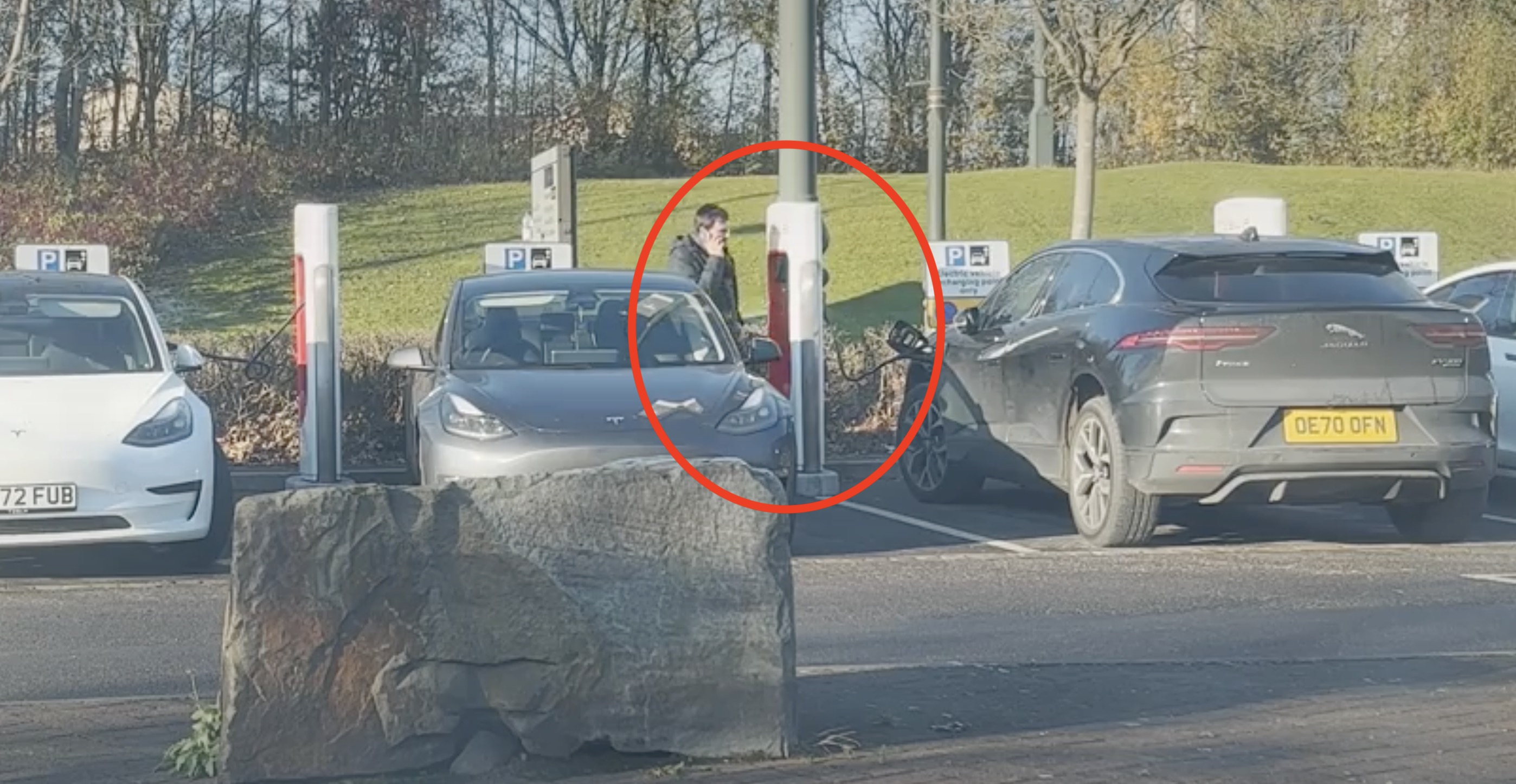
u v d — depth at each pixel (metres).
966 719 5.89
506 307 10.30
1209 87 34.53
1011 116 40.81
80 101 35.00
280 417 14.09
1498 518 11.83
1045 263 11.30
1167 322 9.47
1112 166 39.56
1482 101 38.69
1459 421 9.54
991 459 11.33
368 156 38.12
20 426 8.86
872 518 11.56
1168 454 9.35
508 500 5.21
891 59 43.62
